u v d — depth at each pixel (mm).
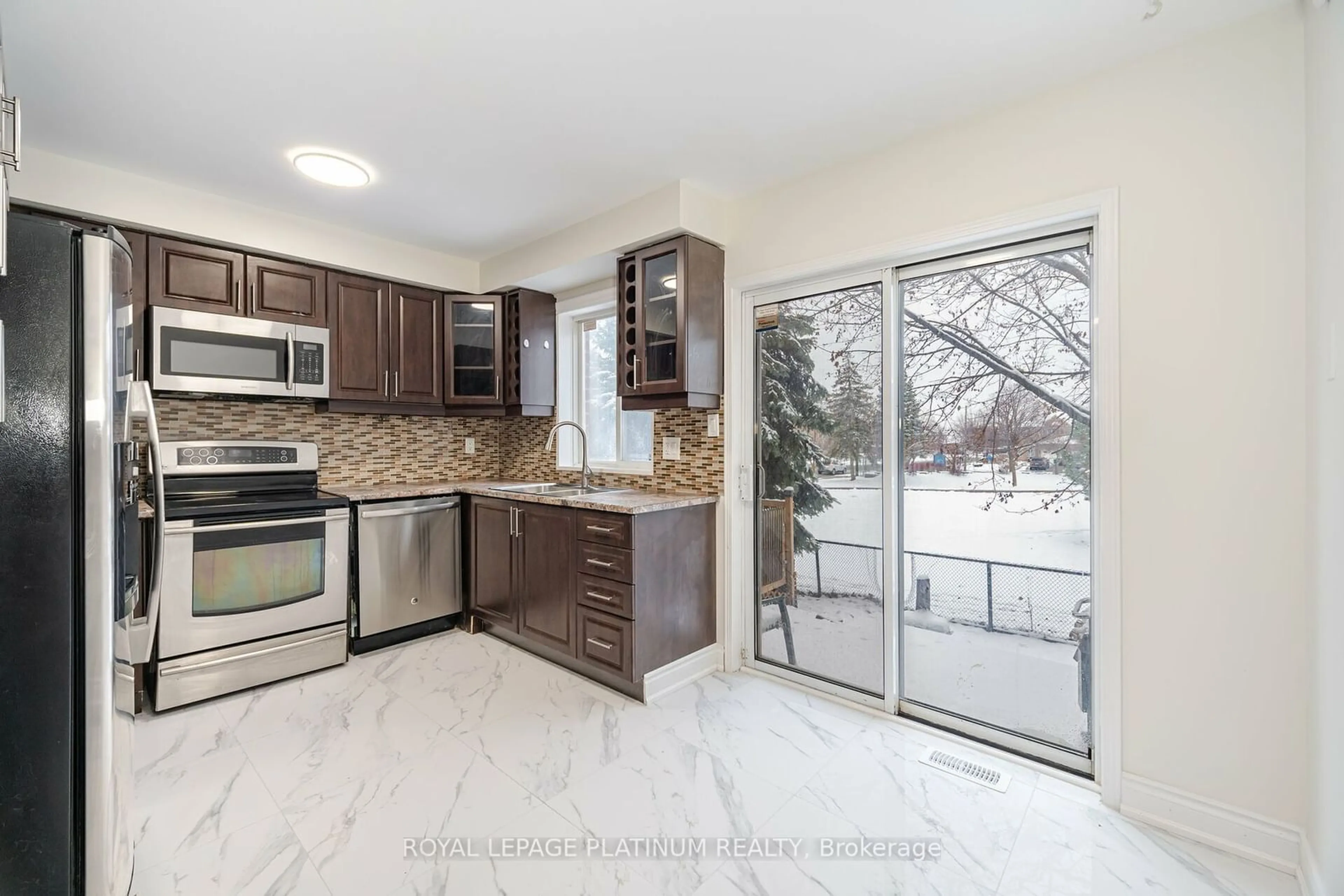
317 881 1526
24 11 1566
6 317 1203
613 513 2639
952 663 2350
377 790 1916
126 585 1442
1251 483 1614
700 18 1630
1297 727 1555
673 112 2111
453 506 3473
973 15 1615
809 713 2484
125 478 1435
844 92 1985
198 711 2471
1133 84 1801
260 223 2949
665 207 2732
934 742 2250
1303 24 1539
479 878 1545
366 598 3107
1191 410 1702
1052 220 1969
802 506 2789
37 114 2105
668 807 1844
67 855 1268
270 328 3010
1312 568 1495
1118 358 1814
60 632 1258
